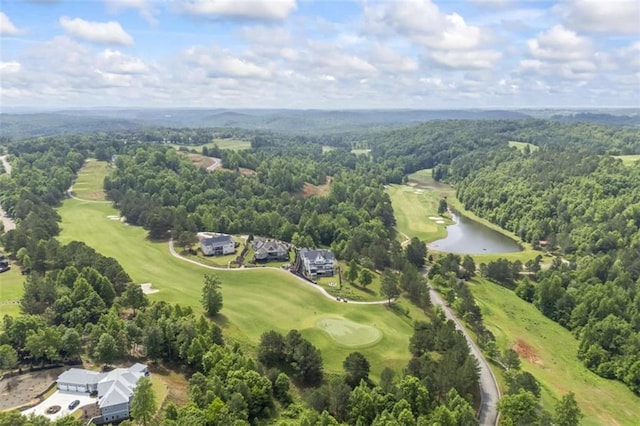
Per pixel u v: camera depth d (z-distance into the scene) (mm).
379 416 82500
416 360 98125
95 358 96250
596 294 144375
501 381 104312
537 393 97562
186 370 96625
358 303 135625
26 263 134125
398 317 129750
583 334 131500
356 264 163875
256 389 86750
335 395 88188
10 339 94062
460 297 144125
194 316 113750
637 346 120625
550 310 150375
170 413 77750
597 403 107938
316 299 136625
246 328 117500
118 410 79625
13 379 88750
